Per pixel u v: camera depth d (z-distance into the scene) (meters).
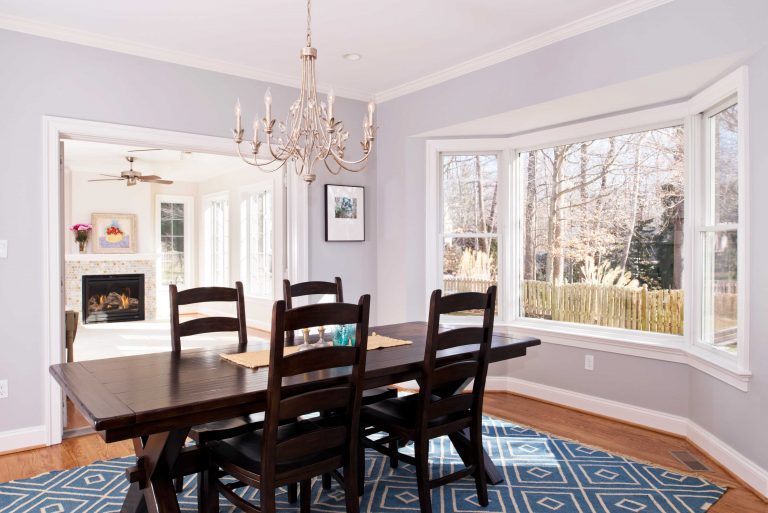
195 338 7.23
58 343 3.30
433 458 3.12
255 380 2.08
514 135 4.38
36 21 3.17
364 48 3.68
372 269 4.84
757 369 2.60
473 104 3.99
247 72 4.04
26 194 3.20
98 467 2.94
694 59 2.76
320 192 4.52
